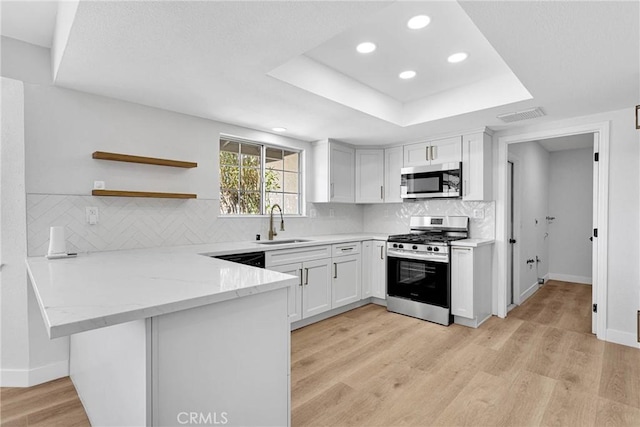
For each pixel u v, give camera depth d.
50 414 1.88
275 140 3.72
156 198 2.76
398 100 3.33
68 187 2.33
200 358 1.15
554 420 1.81
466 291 3.28
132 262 1.87
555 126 3.24
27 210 2.18
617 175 2.90
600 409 1.91
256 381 1.33
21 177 2.16
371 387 2.15
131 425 1.13
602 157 2.97
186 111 2.87
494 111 2.90
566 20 1.52
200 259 2.00
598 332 2.98
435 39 2.17
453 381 2.22
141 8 1.41
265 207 3.75
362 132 3.64
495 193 3.67
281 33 1.62
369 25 2.01
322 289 3.43
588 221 5.15
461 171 3.59
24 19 2.00
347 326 3.30
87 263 1.83
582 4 1.40
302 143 4.04
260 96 2.51
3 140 2.11
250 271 1.57
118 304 1.01
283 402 1.43
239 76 2.14
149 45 1.73
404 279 3.69
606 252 2.94
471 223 3.86
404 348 2.77
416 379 2.25
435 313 3.40
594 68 2.04
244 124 3.30
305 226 4.09
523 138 3.46
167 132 2.83
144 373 1.03
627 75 2.15
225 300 1.20
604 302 2.95
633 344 2.81
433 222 4.11
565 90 2.42
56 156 2.28
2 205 2.12
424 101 3.24
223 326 1.22
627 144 2.86
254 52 1.82
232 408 1.25
